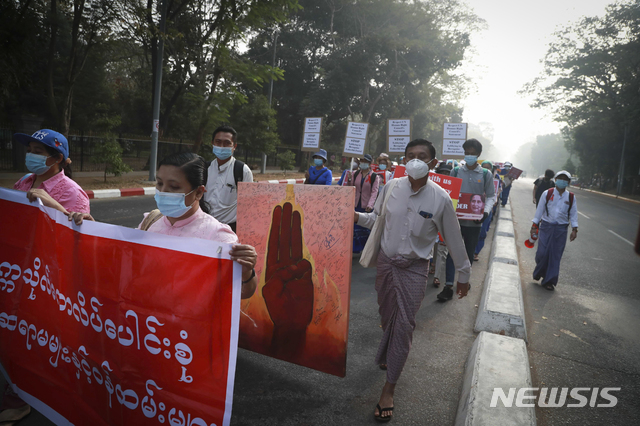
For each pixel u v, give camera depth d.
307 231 2.92
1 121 14.03
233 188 3.73
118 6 13.99
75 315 2.06
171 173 1.78
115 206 10.29
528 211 17.70
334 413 2.67
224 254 1.69
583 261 8.14
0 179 11.94
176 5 17.25
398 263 2.75
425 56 33.19
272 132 24.88
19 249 2.28
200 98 17.75
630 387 3.23
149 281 1.83
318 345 2.88
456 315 4.60
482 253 8.27
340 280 2.80
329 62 32.41
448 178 5.04
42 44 16.38
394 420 2.63
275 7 15.80
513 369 3.03
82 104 24.20
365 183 6.62
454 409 2.80
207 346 1.74
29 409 2.46
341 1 31.52
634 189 42.22
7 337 2.34
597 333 4.36
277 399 2.79
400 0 32.94
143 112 26.72
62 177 2.49
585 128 43.47
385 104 35.41
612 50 34.28
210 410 1.73
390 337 2.80
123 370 1.91
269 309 3.05
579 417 2.79
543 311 4.98
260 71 17.44
